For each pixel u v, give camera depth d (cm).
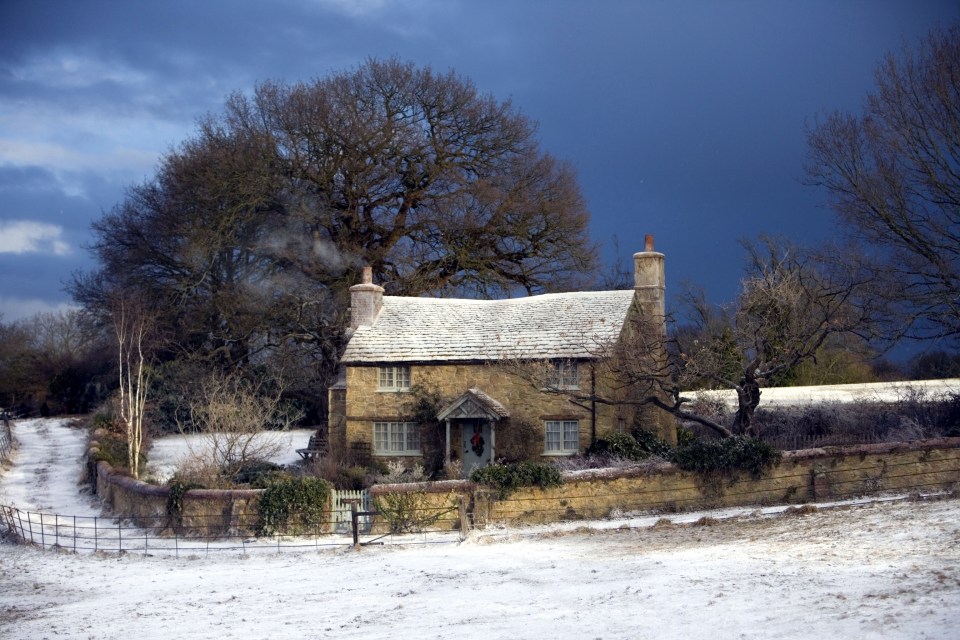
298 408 6025
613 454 3678
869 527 2203
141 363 4909
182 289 5984
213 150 5969
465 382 4141
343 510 3128
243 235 6106
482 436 4081
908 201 3997
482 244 6188
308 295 5856
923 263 3919
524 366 3816
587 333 4081
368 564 2489
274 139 5909
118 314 5569
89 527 3431
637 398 4159
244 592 2208
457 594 1955
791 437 3812
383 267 6181
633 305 4284
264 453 4419
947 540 1919
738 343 3547
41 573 2720
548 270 6375
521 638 1502
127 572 2667
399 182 6178
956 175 3959
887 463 3016
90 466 4481
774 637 1338
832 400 4209
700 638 1384
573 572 2097
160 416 5612
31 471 4934
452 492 3036
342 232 6038
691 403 3991
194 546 3034
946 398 3975
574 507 3020
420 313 4553
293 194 5947
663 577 1895
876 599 1472
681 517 2878
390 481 3619
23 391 8356
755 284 3488
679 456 3064
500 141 6253
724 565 1955
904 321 3791
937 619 1309
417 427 4203
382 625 1706
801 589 1620
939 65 3988
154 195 6341
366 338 4403
